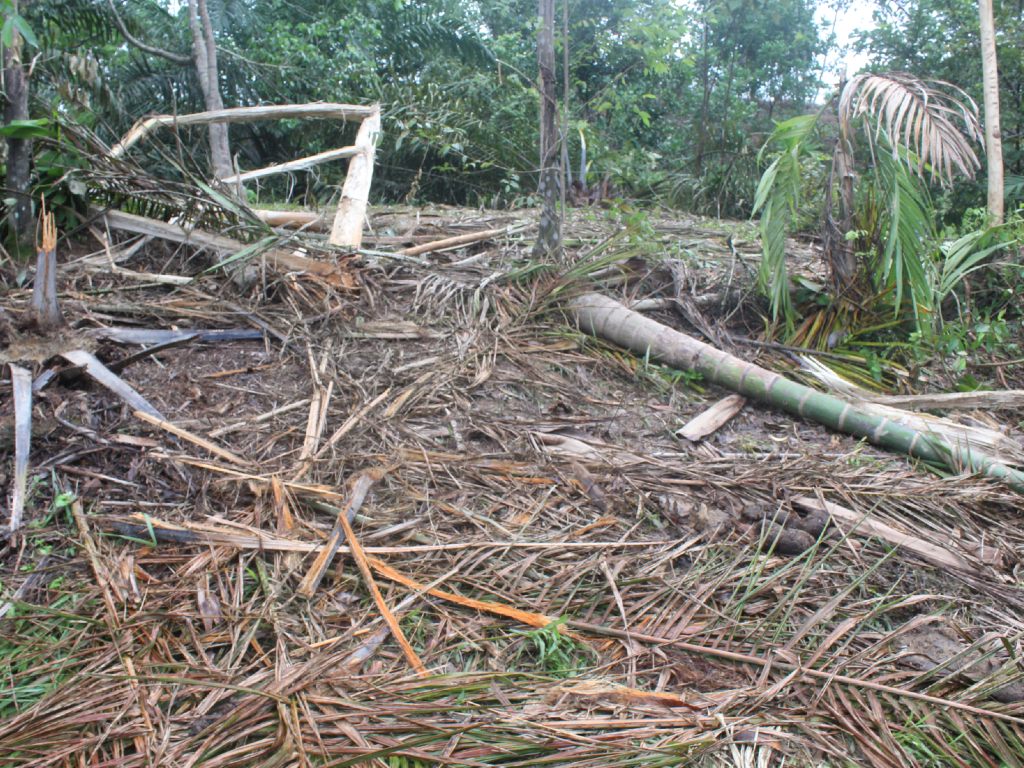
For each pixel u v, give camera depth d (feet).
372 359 11.50
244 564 7.70
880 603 7.84
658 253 15.26
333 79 29.53
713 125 32.14
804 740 6.28
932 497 9.78
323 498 8.59
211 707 6.06
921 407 12.27
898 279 12.84
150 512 8.25
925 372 13.83
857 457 10.80
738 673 6.95
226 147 16.26
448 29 32.58
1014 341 15.06
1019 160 27.30
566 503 9.21
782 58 42.39
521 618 7.28
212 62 16.10
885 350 14.02
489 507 8.96
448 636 7.06
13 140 12.17
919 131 12.76
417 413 10.46
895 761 6.08
